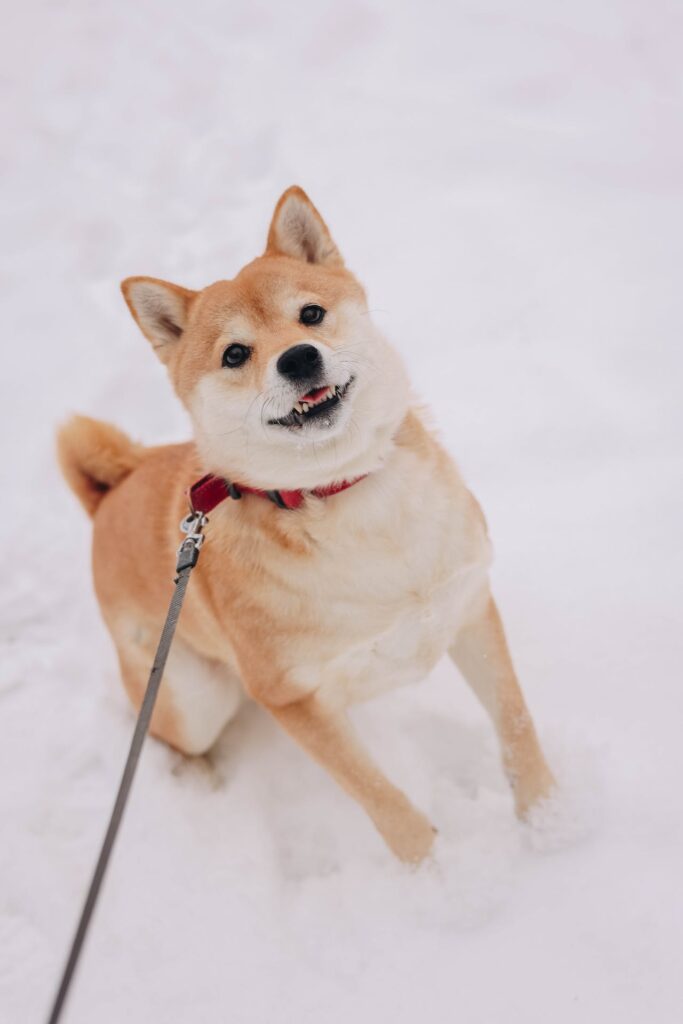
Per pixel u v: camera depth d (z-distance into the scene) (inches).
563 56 218.4
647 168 185.0
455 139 201.6
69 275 202.1
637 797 94.3
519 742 96.8
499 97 211.3
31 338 189.0
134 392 172.1
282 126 220.7
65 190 225.1
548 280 165.2
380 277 174.7
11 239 214.5
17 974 94.7
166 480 110.8
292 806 109.2
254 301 90.6
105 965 93.6
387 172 197.9
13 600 142.3
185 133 233.6
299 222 98.8
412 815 94.3
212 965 91.9
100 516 118.4
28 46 273.6
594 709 104.8
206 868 101.7
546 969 83.4
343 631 89.7
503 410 145.3
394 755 109.7
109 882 101.6
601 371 146.2
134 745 79.9
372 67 230.2
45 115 250.1
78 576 145.1
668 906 84.5
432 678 118.2
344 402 85.3
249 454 87.7
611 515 125.5
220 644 105.3
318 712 94.3
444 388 151.9
